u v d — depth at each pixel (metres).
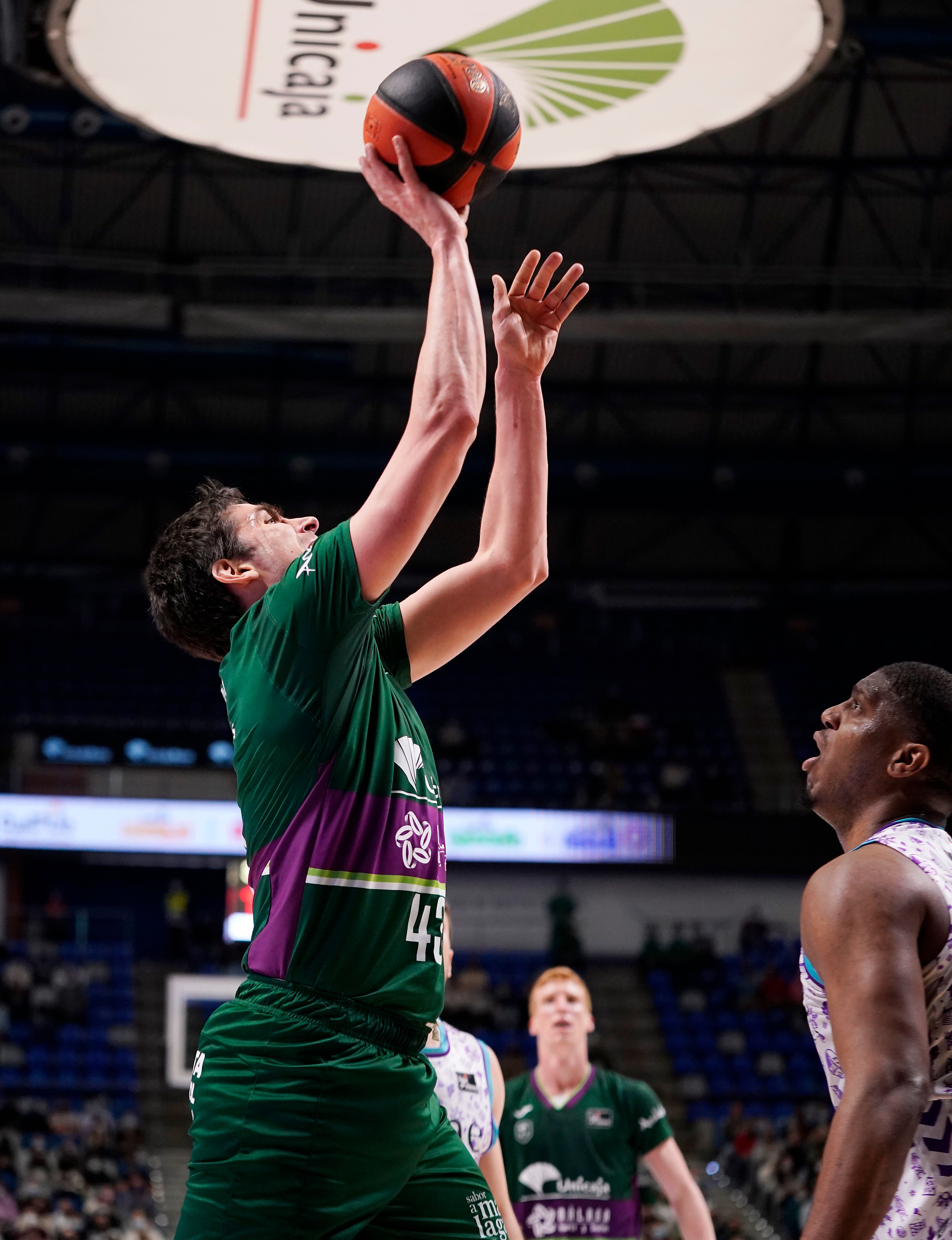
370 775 2.43
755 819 23.80
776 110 23.20
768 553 29.78
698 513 28.75
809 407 27.70
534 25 5.41
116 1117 19.67
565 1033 6.64
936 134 23.61
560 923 23.48
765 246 25.23
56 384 26.77
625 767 26.61
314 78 5.88
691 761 26.86
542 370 2.93
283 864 2.39
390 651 2.72
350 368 26.67
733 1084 21.50
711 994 23.36
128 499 28.41
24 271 24.81
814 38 5.96
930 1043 2.25
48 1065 20.30
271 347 26.12
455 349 2.56
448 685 28.17
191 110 6.33
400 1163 2.32
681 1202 6.43
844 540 29.59
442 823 2.55
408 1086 2.33
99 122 21.73
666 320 20.14
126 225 24.55
